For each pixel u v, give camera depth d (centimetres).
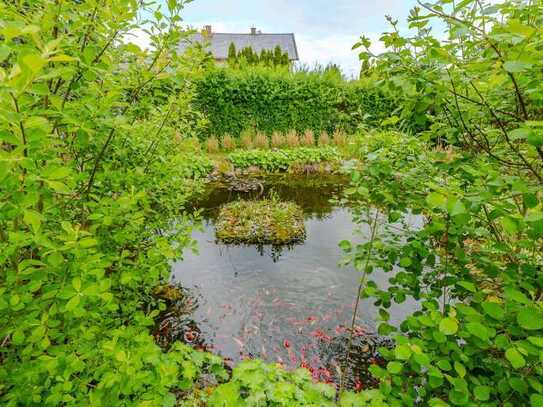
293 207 671
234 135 1230
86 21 159
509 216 117
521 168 171
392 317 359
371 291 200
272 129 1267
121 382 154
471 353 140
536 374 134
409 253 204
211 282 429
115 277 218
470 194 137
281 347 321
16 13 135
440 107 168
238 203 683
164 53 225
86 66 146
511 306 126
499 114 176
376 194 199
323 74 1338
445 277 187
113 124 172
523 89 153
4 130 103
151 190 316
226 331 342
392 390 154
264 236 539
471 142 181
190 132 349
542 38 125
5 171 100
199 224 306
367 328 345
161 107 283
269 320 358
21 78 89
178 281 429
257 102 1225
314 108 1270
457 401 125
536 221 112
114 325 211
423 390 150
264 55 2494
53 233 169
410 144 204
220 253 507
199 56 250
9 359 158
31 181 114
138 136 264
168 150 317
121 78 221
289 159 1012
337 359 306
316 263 479
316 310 374
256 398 199
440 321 135
